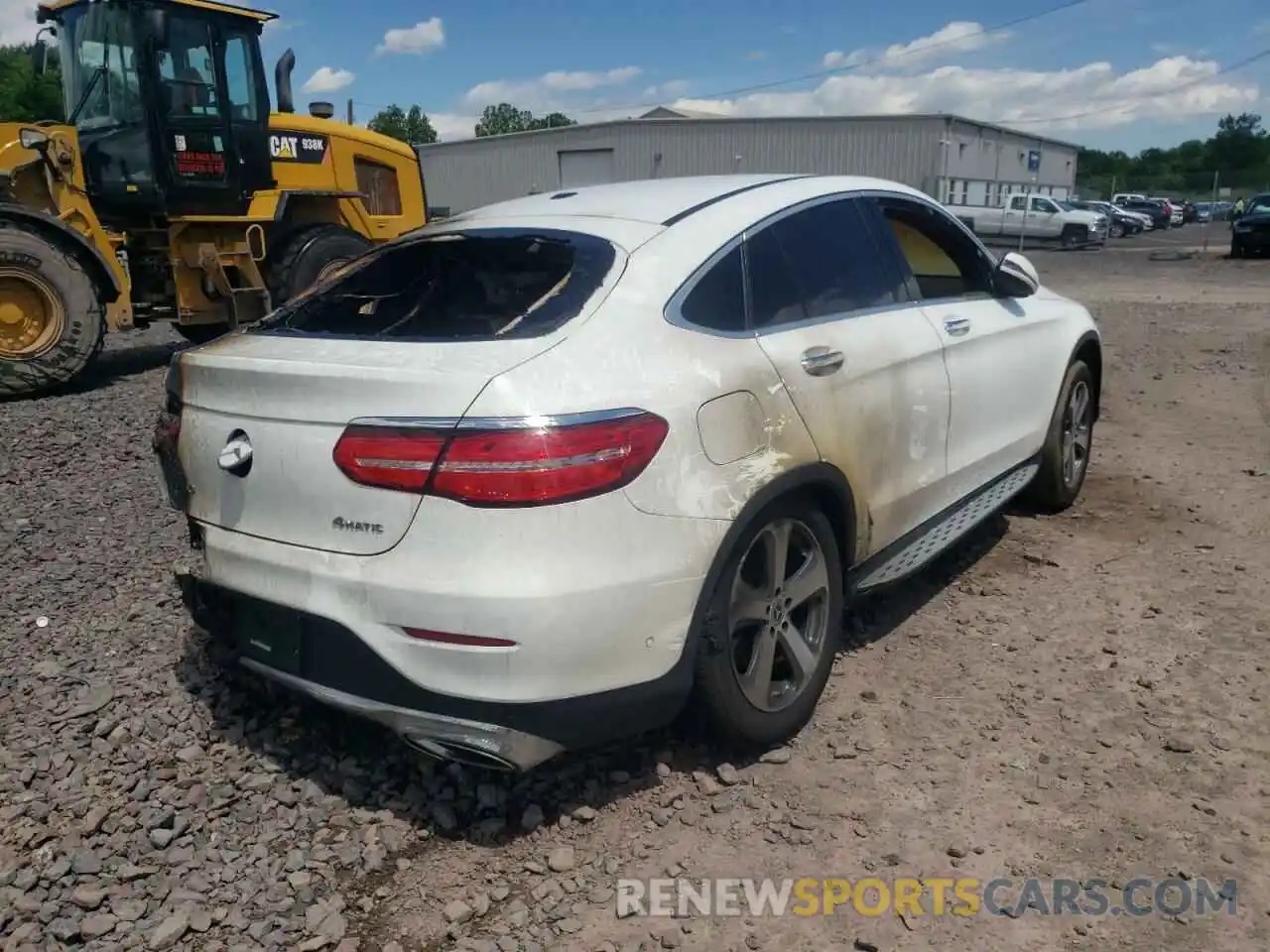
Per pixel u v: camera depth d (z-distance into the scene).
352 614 2.73
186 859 2.87
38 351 8.52
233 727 3.52
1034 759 3.29
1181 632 4.15
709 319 3.16
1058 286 20.02
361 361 2.81
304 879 2.77
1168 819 2.98
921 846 2.89
